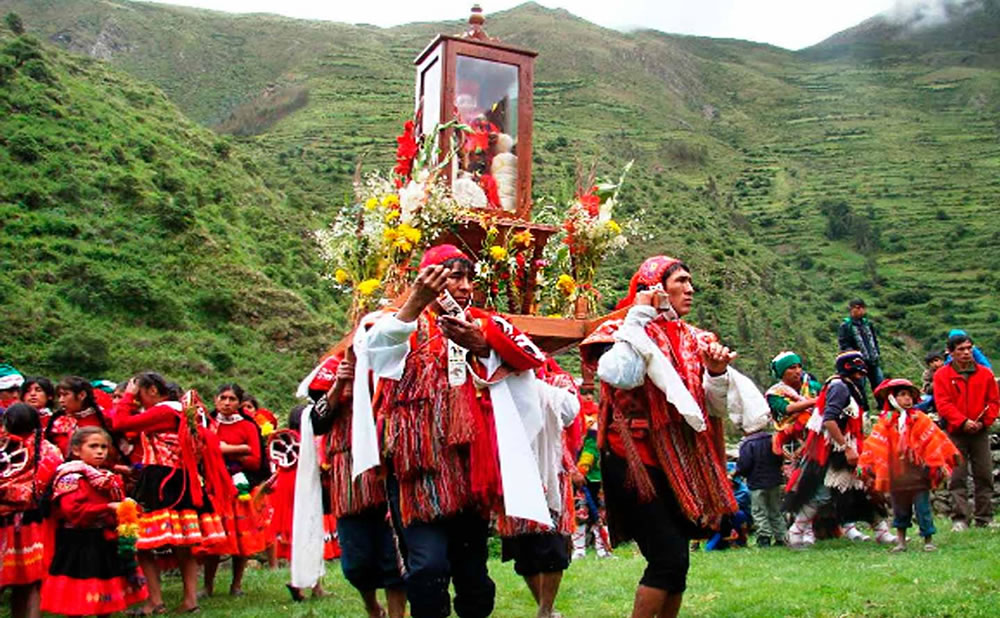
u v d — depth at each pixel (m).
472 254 7.93
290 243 67.31
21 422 7.25
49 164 59.78
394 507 5.16
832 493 10.12
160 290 53.28
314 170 92.56
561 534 6.21
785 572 8.15
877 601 6.38
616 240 8.19
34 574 7.24
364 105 128.50
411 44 179.25
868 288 98.19
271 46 183.50
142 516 7.83
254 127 131.88
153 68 174.62
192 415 8.17
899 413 9.21
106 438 7.36
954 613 5.90
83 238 55.31
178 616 7.70
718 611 6.54
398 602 5.95
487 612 5.42
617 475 5.01
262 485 9.23
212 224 62.50
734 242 92.19
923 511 9.12
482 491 4.91
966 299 95.62
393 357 4.95
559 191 8.48
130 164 64.31
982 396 10.41
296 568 5.96
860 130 169.00
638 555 10.77
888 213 121.81
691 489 4.87
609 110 156.88
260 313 55.88
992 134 161.12
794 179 136.75
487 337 5.09
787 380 10.69
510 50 8.55
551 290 7.94
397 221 7.55
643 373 4.91
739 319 70.19
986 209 122.00
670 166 134.25
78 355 44.88
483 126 8.35
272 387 50.03
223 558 11.63
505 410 5.06
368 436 5.11
